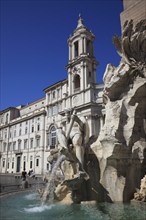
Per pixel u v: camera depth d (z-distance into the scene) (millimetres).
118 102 9508
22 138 65000
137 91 9336
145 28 9719
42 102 64812
